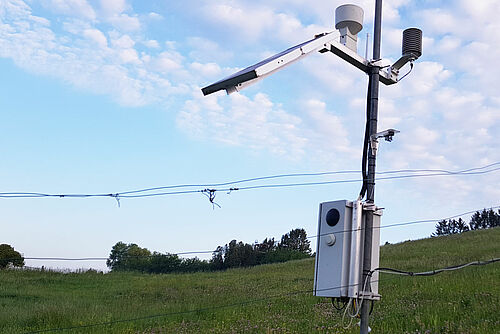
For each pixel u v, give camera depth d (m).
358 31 7.63
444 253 35.00
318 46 7.05
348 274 6.97
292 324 15.21
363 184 7.33
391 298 18.05
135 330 15.68
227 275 34.50
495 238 42.34
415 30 7.93
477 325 12.42
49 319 16.94
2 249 47.94
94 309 19.17
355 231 7.03
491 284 18.53
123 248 84.75
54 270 35.69
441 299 16.97
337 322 14.84
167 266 66.50
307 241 83.81
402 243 47.66
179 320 17.28
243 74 6.19
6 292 25.42
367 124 7.58
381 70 7.82
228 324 15.81
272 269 37.09
